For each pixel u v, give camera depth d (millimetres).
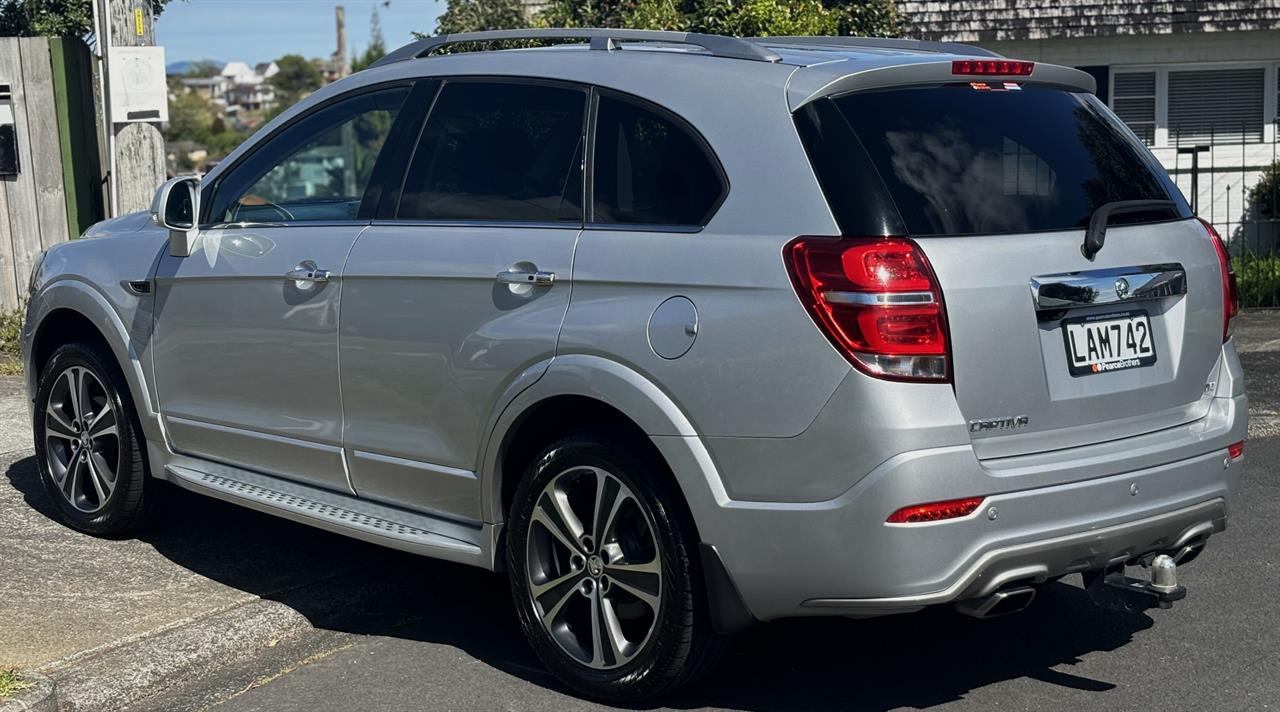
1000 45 15930
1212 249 4402
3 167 10641
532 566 4383
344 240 4867
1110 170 4230
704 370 3850
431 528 4691
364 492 4906
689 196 4051
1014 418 3803
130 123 9984
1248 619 4926
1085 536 3867
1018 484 3748
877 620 4996
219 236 5332
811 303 3680
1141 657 4586
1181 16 15578
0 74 10578
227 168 5473
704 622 4031
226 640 4711
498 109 4648
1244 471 7027
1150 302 4176
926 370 3648
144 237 5746
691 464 3889
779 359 3725
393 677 4535
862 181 3770
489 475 4434
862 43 4859
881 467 3609
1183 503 4113
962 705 4211
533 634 4398
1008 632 4852
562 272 4211
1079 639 4773
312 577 5367
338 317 4836
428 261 4559
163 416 5609
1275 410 8375
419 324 4578
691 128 4109
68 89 10664
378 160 4918
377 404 4754
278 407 5125
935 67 4031
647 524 4055
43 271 6148
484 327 4383
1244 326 11664
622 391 3998
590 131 4355
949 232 3779
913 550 3631
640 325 3992
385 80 5043
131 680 4371
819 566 3730
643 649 4113
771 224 3832
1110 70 16062
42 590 5168
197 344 5387
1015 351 3795
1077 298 3910
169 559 5594
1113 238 4070
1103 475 3914
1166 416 4199
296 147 5293
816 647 4727
